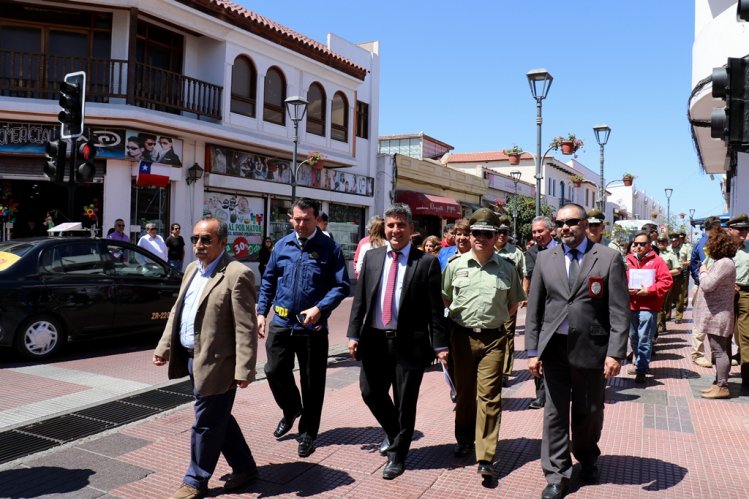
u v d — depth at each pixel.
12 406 5.81
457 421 4.60
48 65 14.30
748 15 3.62
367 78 23.91
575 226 4.02
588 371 3.98
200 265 3.92
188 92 15.77
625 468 4.38
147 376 7.14
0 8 14.25
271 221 19.48
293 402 4.92
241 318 3.70
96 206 14.88
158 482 4.09
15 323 7.54
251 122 17.62
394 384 4.36
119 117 13.98
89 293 8.20
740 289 6.82
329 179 21.44
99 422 5.37
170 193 15.90
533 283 4.23
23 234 14.73
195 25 15.78
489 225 4.42
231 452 3.98
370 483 4.11
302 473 4.26
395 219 4.30
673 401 6.26
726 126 3.86
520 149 24.69
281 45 18.44
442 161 32.38
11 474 4.20
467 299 4.41
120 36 14.95
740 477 4.22
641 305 7.04
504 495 3.94
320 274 4.70
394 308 4.27
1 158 14.01
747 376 6.82
